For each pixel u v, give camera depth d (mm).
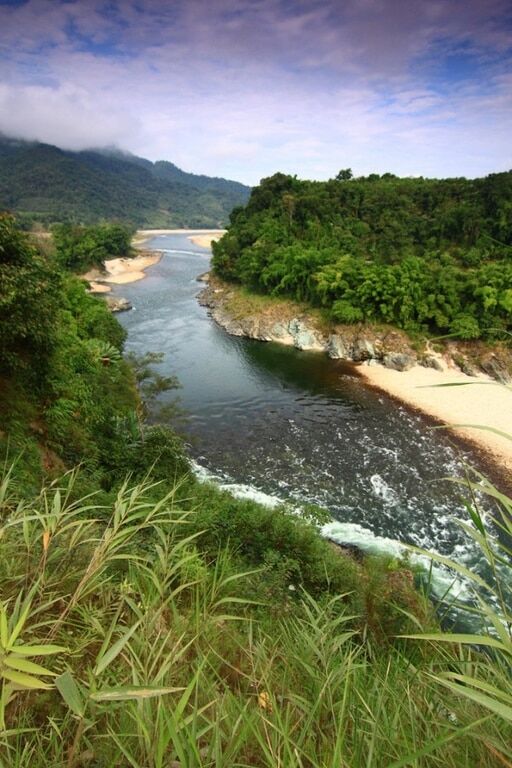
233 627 1982
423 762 964
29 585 1479
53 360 10953
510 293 27281
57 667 1294
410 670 1359
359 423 20859
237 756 1079
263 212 54438
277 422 20703
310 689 1406
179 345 33062
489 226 40031
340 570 7664
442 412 22188
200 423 20234
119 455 10922
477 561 11977
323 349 32969
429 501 14688
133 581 1752
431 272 31500
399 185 54750
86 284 31047
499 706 650
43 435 9516
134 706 1030
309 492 15070
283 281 37375
